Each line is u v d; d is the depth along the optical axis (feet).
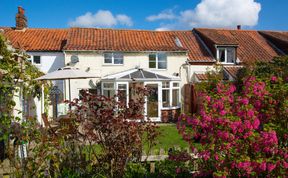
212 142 17.13
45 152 19.94
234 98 18.56
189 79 78.79
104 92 71.67
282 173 16.05
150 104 69.92
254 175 16.55
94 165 22.38
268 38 96.07
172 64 78.07
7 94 23.06
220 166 16.81
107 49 72.95
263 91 18.66
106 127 19.93
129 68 75.51
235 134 16.90
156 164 24.44
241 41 92.73
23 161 19.66
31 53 74.49
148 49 75.61
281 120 17.97
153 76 71.31
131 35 84.74
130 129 20.39
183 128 19.61
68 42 74.23
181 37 90.27
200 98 19.65
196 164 22.31
